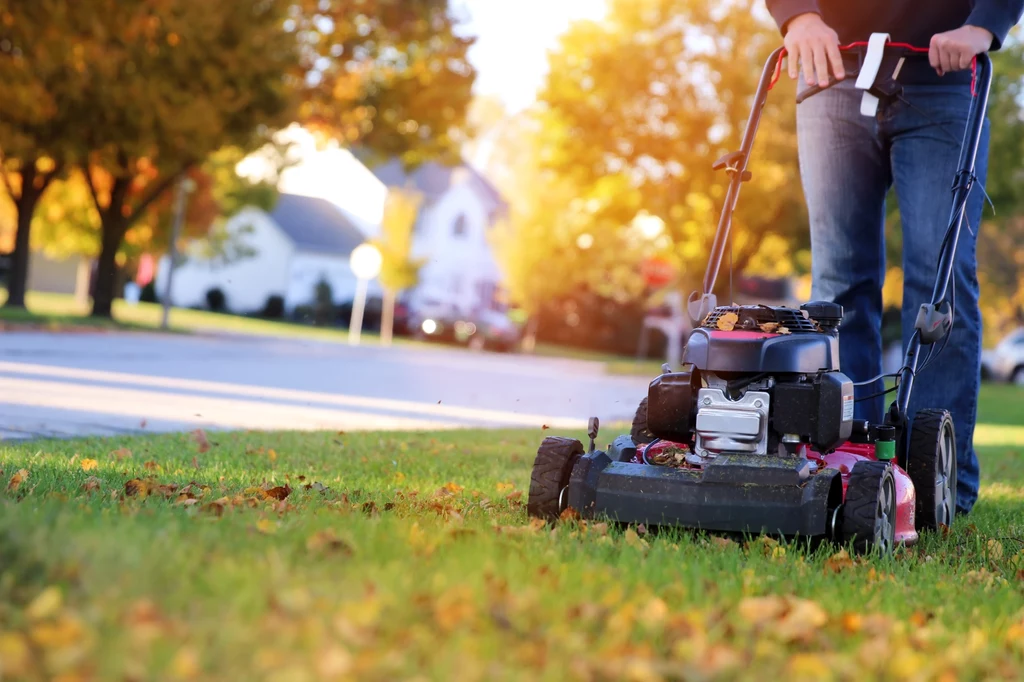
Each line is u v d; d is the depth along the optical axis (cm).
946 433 530
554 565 332
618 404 1678
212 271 5475
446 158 3131
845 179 588
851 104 581
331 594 263
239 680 214
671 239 2847
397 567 296
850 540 408
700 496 413
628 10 2672
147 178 3044
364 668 222
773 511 404
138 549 282
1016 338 4338
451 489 571
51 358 1606
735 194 528
